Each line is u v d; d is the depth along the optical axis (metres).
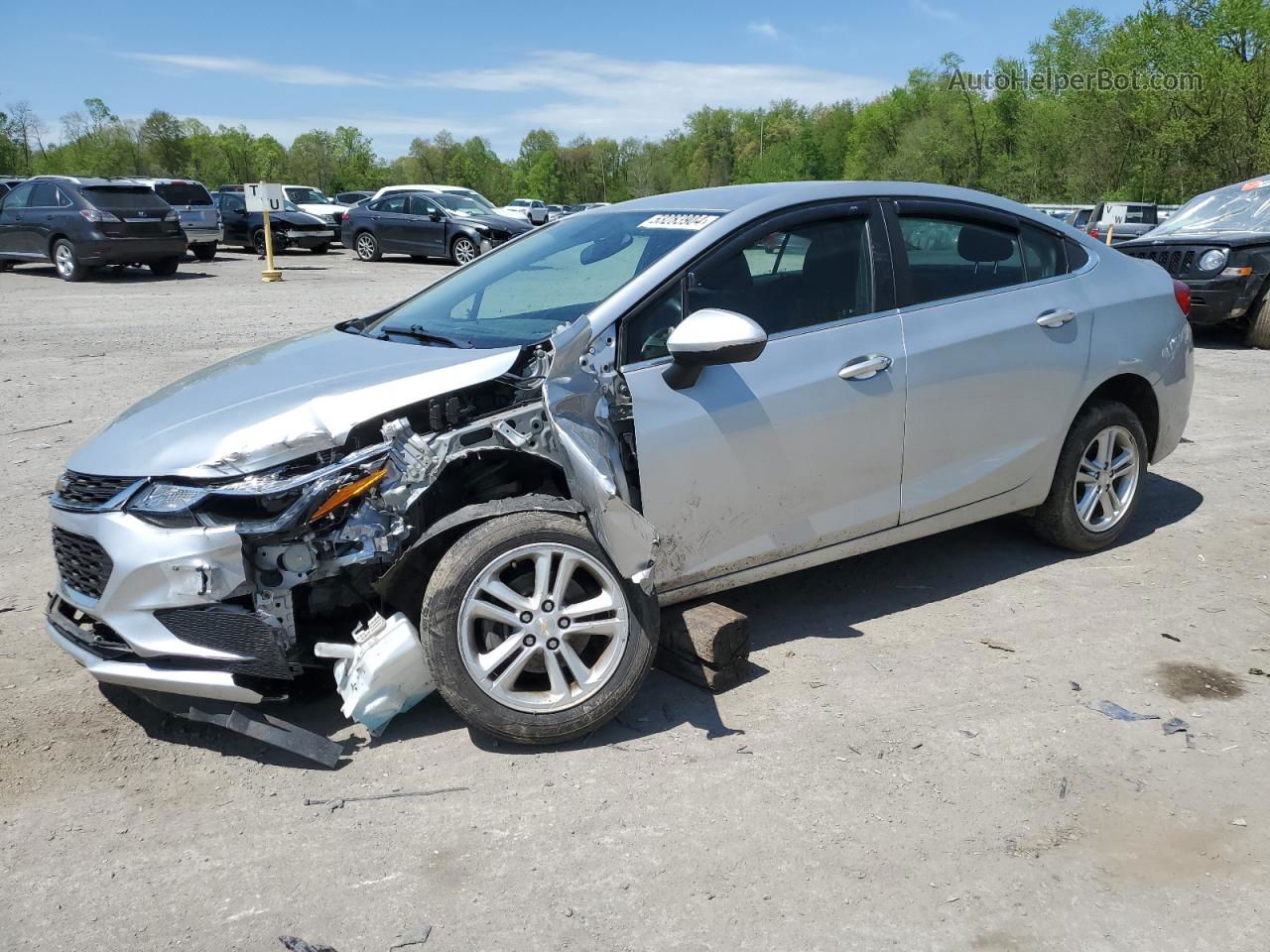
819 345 3.83
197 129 96.75
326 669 3.51
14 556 5.05
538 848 2.82
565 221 4.68
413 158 116.50
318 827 2.93
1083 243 4.81
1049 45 57.69
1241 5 40.09
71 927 2.54
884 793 3.05
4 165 81.62
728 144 109.69
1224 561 4.87
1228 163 41.88
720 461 3.59
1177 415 5.10
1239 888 2.63
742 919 2.54
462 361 3.41
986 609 4.36
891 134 77.25
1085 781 3.10
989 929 2.49
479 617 3.21
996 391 4.29
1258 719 3.46
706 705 3.60
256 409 3.29
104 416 7.99
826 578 4.73
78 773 3.22
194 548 3.06
